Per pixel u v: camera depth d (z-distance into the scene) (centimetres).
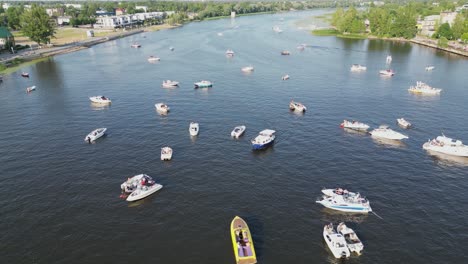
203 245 5441
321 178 7275
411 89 13400
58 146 8894
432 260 5128
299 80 15225
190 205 6419
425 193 6738
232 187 6975
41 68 18262
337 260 5144
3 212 6241
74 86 14700
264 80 15250
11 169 7744
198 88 14088
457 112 11125
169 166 7819
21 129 10069
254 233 5691
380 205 6381
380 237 5588
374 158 8119
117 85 14775
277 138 9256
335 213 6178
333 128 9894
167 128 9988
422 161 7975
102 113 11325
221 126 10088
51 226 5875
